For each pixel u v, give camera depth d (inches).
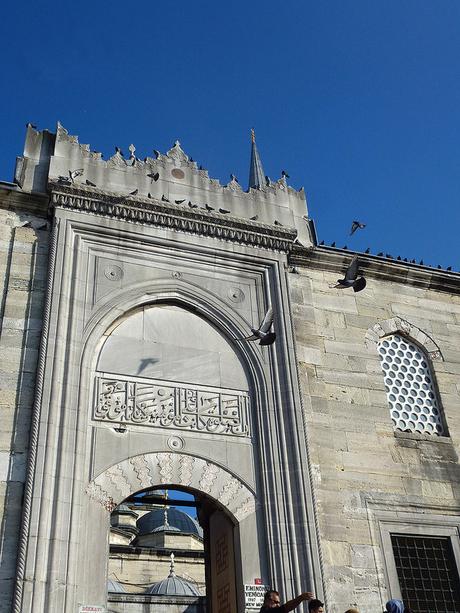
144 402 470.3
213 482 461.1
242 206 592.4
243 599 429.1
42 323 468.1
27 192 513.7
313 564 442.6
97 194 524.1
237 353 523.5
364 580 464.4
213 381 502.0
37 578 374.9
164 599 1104.2
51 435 422.0
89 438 441.7
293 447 484.4
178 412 476.4
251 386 511.5
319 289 594.6
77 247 505.0
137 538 1561.3
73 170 537.3
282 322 540.4
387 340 602.9
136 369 482.9
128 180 556.4
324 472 496.7
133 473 442.3
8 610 370.3
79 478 418.6
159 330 508.1
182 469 457.1
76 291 486.0
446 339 622.2
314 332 565.9
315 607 315.6
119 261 518.0
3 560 382.9
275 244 577.0
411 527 502.9
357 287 499.2
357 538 479.8
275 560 442.0
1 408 430.3
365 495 501.7
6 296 473.4
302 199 637.3
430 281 645.3
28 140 547.5
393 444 536.7
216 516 502.0
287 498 464.4
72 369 453.4
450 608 486.3
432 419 577.6
